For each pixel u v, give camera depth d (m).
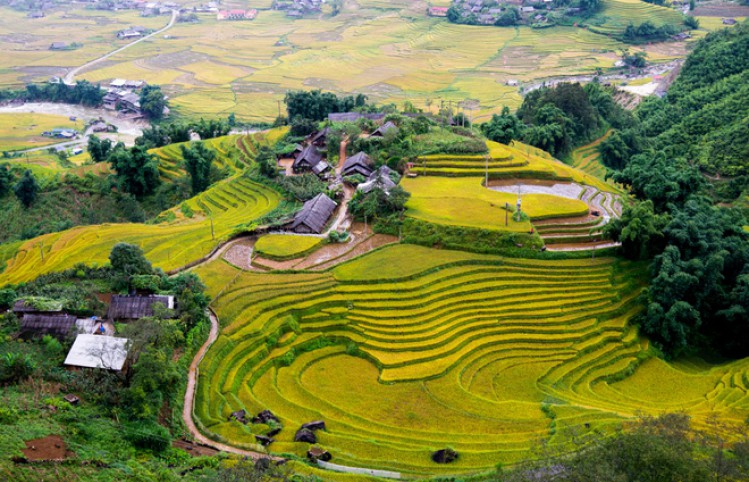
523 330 71.50
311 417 57.41
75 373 52.31
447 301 74.50
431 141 112.94
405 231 87.38
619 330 73.75
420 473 49.09
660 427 41.56
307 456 50.62
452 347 67.88
